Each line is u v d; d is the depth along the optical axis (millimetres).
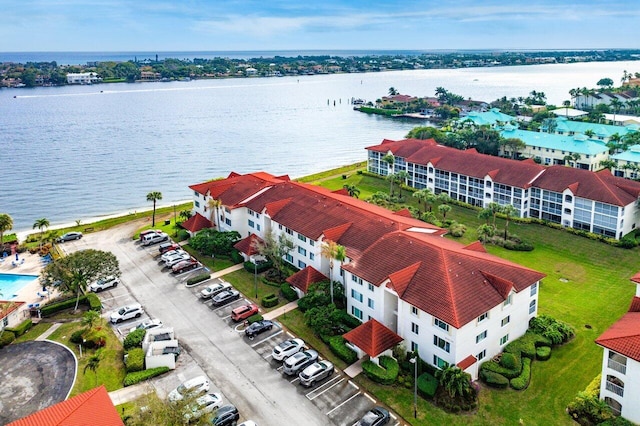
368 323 65938
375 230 81125
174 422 47625
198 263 93375
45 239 109250
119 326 73750
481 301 61625
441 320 58719
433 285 63656
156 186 161250
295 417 55344
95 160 194875
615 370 53219
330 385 60344
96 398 49750
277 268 88188
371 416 53656
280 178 116812
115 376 62594
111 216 132625
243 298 81000
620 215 100938
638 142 165125
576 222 108875
